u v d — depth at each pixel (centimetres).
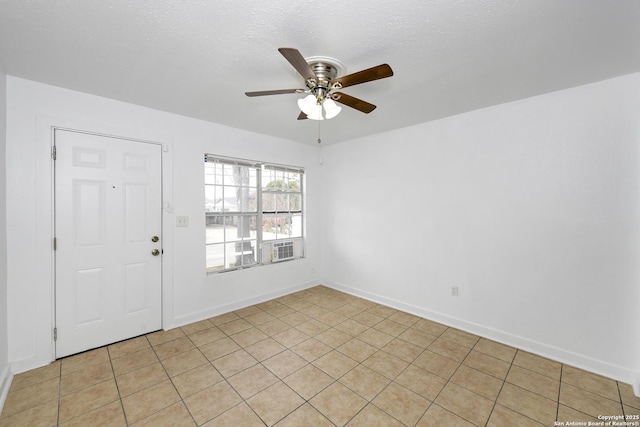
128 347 248
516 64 185
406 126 325
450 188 291
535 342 241
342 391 193
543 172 235
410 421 167
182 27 148
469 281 280
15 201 207
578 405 180
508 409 176
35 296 215
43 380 201
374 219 364
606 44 162
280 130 342
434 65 186
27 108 210
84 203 238
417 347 251
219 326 292
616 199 206
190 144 296
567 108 223
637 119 197
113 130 248
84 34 154
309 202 422
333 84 162
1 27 147
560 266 229
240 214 349
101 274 247
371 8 133
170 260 285
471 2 129
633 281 201
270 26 147
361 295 381
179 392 191
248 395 189
